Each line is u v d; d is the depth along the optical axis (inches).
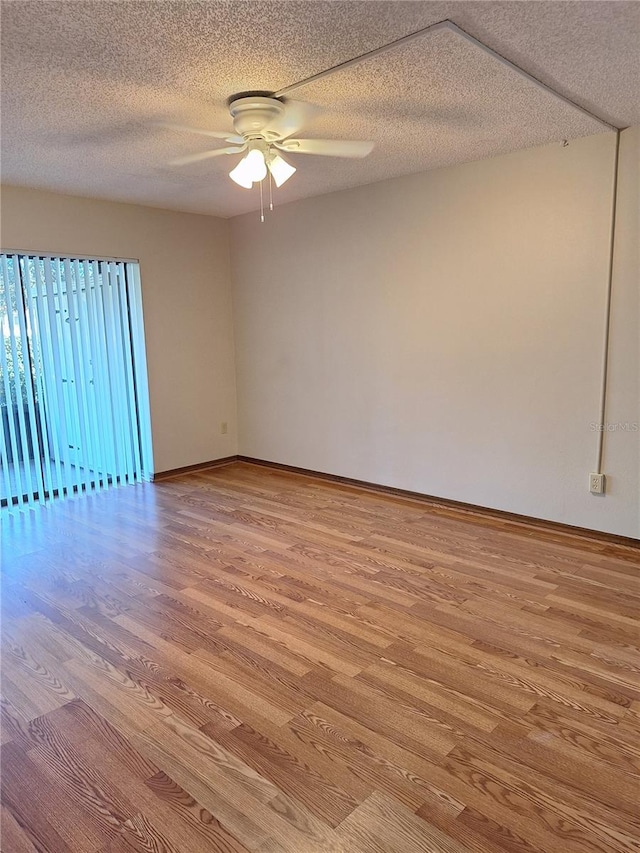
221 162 140.6
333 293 187.6
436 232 158.7
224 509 170.6
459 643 97.8
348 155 135.3
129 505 175.2
